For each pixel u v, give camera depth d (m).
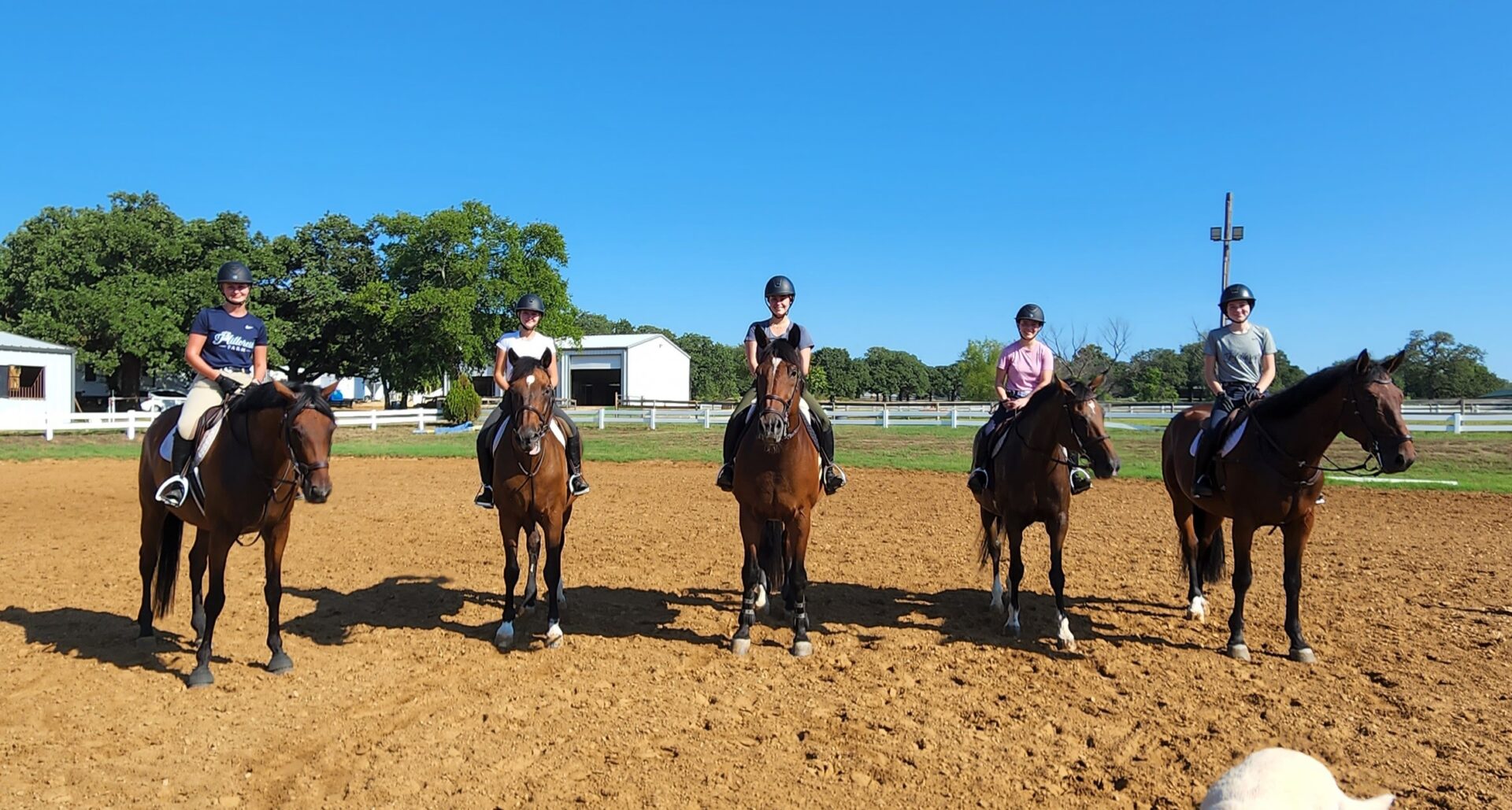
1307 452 6.05
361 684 5.86
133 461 21.09
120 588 8.56
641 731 5.06
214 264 44.78
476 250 46.25
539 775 4.48
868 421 30.23
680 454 22.84
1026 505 6.76
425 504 14.56
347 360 51.81
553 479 6.67
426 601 8.15
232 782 4.43
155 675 6.01
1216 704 5.49
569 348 58.66
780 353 6.39
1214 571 7.33
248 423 5.83
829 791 4.33
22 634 6.96
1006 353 7.73
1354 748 4.80
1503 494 14.81
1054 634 7.05
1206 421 7.07
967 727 5.12
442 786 4.36
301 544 11.05
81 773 4.49
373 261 51.66
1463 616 7.44
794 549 6.58
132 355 43.41
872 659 6.42
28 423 28.19
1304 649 6.32
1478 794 4.27
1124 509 13.71
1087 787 4.38
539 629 7.23
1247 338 7.12
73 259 42.16
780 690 5.78
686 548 10.79
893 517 13.19
